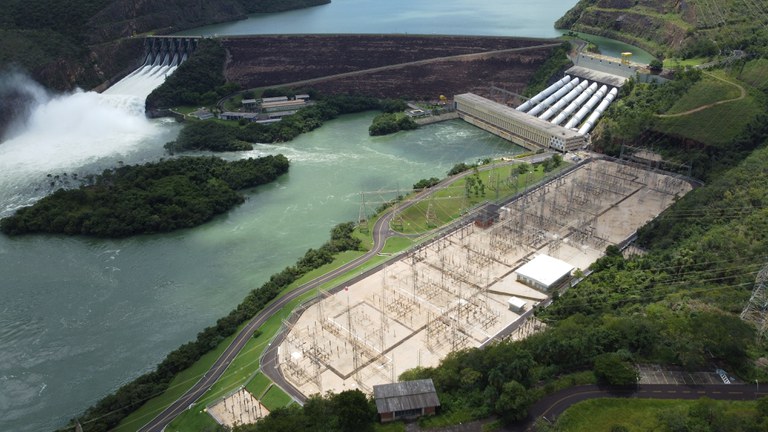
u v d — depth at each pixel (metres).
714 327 165.50
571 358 167.12
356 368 188.12
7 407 186.00
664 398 155.50
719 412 139.38
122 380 195.12
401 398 156.75
